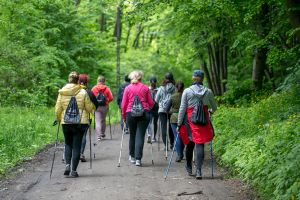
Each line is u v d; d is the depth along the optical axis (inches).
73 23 940.0
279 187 235.9
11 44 725.9
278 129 329.1
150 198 266.2
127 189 289.1
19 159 389.1
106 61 1107.9
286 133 307.3
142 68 1363.2
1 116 588.1
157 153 445.7
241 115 482.3
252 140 350.6
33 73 768.3
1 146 409.4
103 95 540.7
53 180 318.3
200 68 970.7
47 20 876.6
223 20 655.1
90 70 1040.8
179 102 392.5
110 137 580.4
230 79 857.5
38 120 590.6
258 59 660.1
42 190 289.0
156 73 1327.5
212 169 325.1
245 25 621.9
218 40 772.6
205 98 315.6
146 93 370.6
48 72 843.4
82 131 326.6
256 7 528.7
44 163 386.3
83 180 317.4
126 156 425.1
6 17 746.8
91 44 998.4
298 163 239.5
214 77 866.1
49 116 673.6
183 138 327.0
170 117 430.0
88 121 327.9
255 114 442.6
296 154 250.5
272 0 524.4
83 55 1006.4
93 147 490.6
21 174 339.0
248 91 676.1
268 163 274.8
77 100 323.6
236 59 892.0
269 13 584.4
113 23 1494.8
